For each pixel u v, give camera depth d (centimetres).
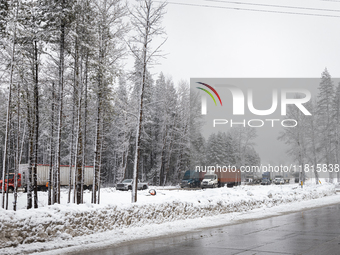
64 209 1093
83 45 1917
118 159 6212
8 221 928
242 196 2188
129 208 1312
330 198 3203
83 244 997
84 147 2172
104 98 2100
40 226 1000
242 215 1803
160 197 3008
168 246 961
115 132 5088
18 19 1691
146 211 1379
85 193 3228
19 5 1697
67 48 1984
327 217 1728
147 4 1934
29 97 1920
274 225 1425
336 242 986
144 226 1338
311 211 2072
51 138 2088
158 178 6228
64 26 1892
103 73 2017
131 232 1205
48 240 1009
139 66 2020
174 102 5906
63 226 1061
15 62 1672
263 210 2088
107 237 1105
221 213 1817
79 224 1115
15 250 892
